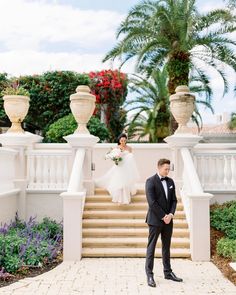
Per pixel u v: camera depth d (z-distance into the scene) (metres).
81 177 10.58
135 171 10.83
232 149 13.28
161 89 24.38
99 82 22.77
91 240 9.45
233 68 16.44
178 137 10.92
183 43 15.78
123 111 24.66
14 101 11.30
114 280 7.27
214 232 9.81
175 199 7.33
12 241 8.41
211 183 11.00
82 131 11.38
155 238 7.15
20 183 10.98
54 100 21.45
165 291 6.66
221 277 7.50
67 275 7.59
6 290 6.66
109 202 10.86
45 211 11.02
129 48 16.61
